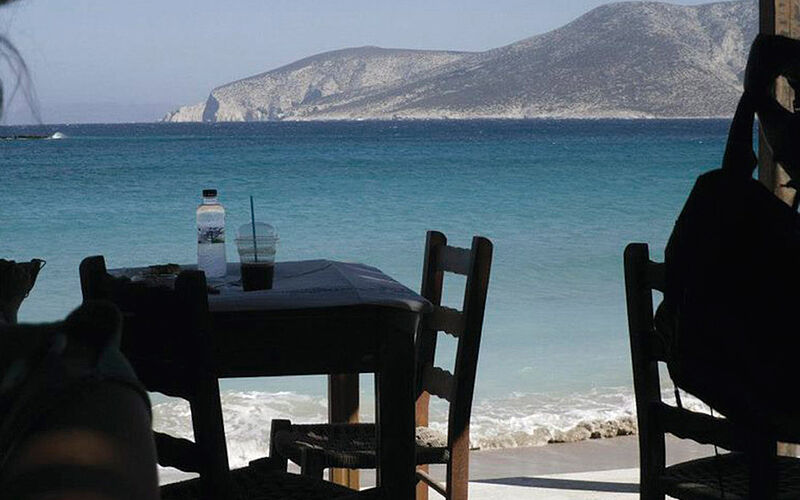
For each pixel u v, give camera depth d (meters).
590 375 6.96
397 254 13.78
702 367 1.99
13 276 1.08
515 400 6.25
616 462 4.96
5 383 0.55
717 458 2.33
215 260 3.21
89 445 0.52
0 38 0.54
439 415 5.93
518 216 18.83
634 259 2.50
